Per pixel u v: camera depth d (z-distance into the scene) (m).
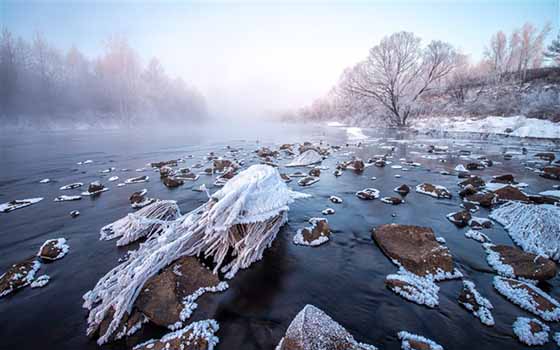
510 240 4.91
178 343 2.52
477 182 8.47
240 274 3.88
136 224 5.07
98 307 3.05
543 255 4.06
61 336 2.84
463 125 30.78
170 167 12.19
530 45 41.53
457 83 39.75
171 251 3.77
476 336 2.77
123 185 9.29
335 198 7.32
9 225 5.86
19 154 16.45
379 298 3.41
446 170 11.27
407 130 34.88
